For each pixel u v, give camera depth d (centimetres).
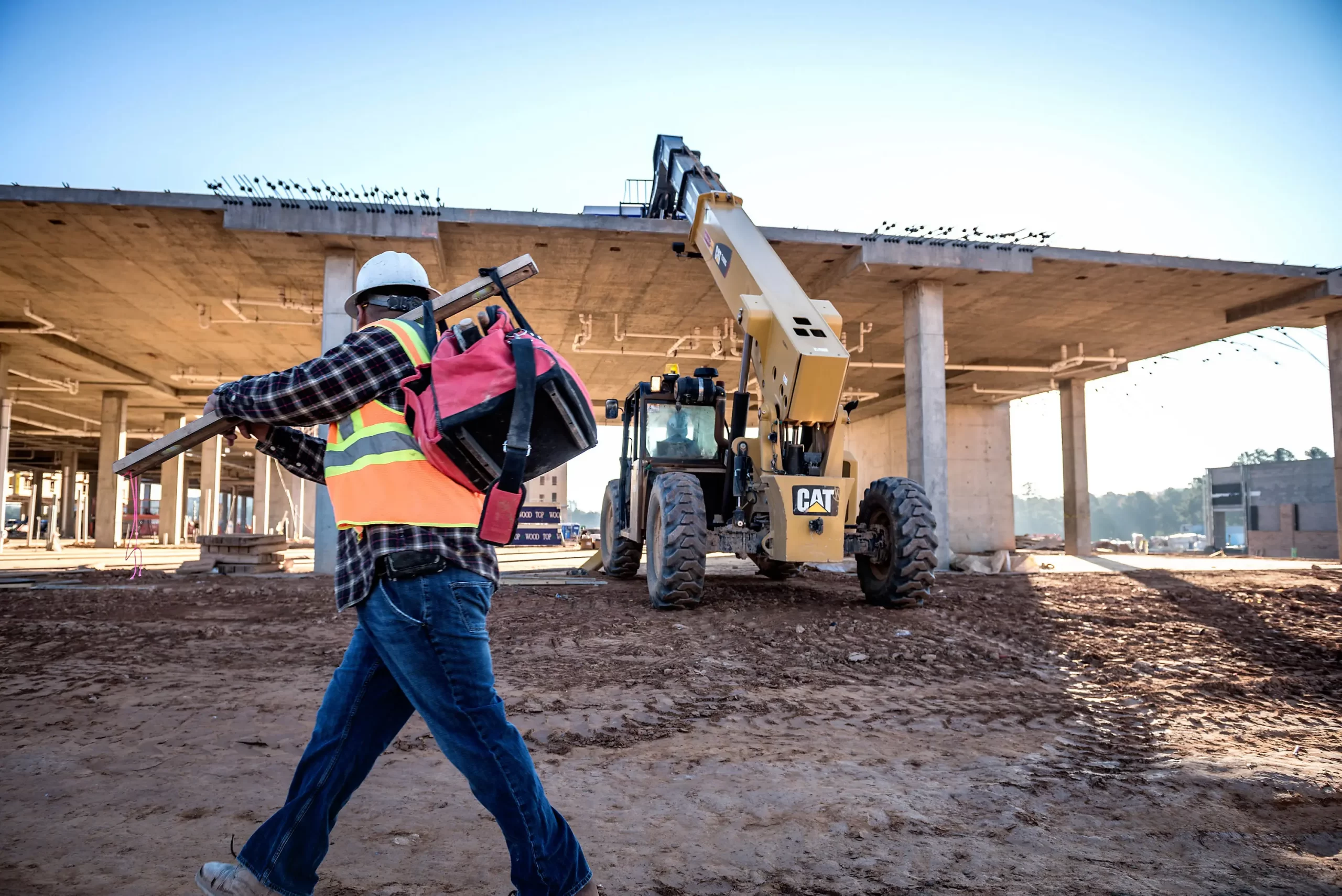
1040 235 1437
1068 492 2667
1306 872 248
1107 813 300
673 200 1535
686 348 2136
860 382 2808
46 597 984
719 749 383
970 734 415
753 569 1445
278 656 596
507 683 516
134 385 2750
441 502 185
